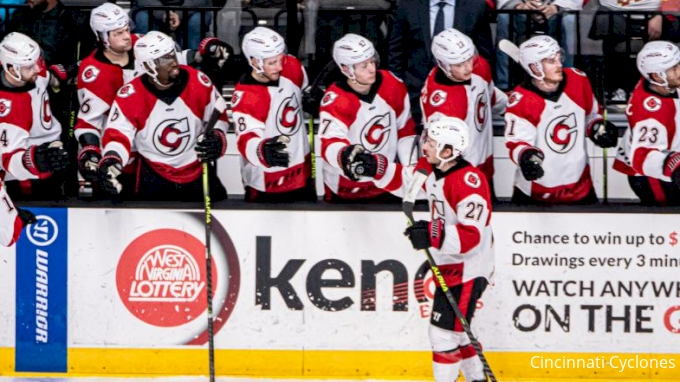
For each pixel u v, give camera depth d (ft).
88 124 78.28
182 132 77.15
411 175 74.13
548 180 77.77
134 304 77.25
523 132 76.54
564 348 77.10
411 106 84.43
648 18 87.30
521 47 76.64
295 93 77.97
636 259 76.64
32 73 76.18
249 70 77.51
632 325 77.05
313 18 86.94
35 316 77.30
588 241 76.64
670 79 75.82
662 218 76.43
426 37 83.05
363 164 73.56
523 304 76.95
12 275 77.15
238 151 80.18
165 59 75.10
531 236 76.69
